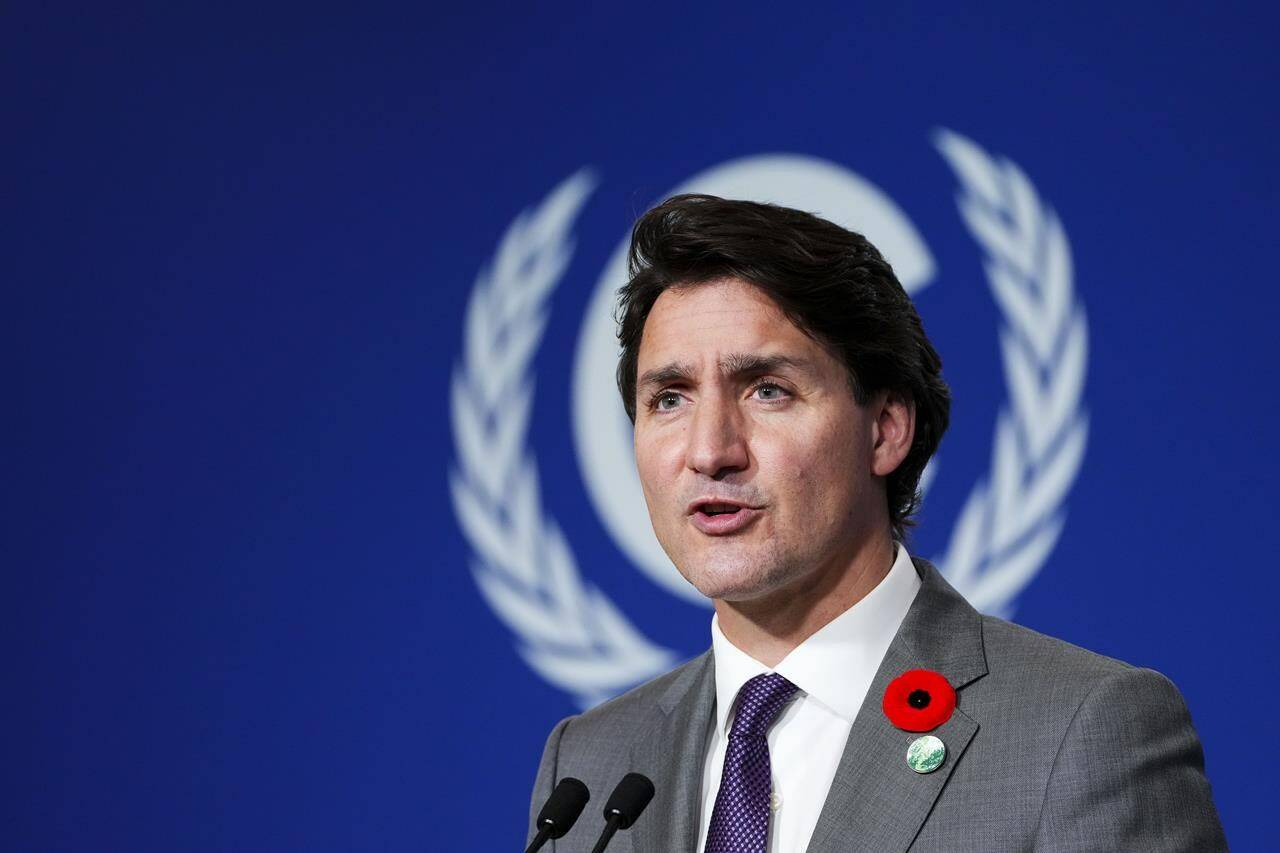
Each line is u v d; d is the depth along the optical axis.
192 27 13.29
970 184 11.69
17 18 13.44
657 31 12.55
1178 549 10.93
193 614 12.70
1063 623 11.05
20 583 12.94
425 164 12.83
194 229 13.11
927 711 5.90
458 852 11.98
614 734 7.14
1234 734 10.66
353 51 13.06
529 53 12.78
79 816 12.59
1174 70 11.41
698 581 6.11
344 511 12.58
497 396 12.41
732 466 6.04
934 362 6.84
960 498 11.35
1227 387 10.98
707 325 6.17
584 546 12.10
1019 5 11.79
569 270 12.43
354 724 12.31
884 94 11.98
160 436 12.95
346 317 12.79
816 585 6.27
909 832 5.66
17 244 13.29
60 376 13.12
